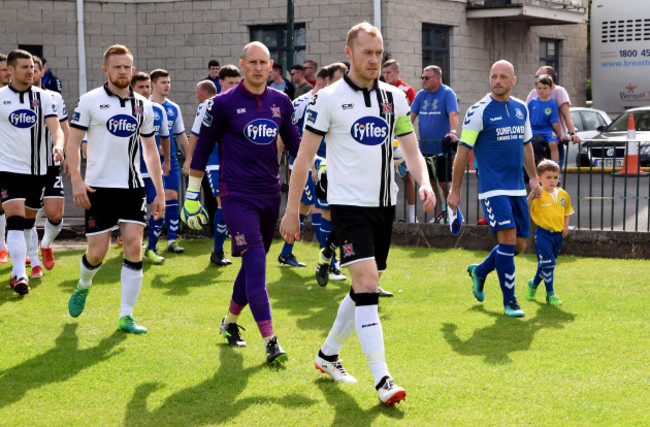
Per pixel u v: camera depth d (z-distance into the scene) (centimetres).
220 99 711
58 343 739
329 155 603
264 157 713
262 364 672
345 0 2695
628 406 561
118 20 2883
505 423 530
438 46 2881
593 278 1033
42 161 980
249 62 705
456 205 877
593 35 3014
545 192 901
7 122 952
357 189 591
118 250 1305
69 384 623
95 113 768
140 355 699
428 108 1449
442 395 586
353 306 608
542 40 3356
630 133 2217
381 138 594
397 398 555
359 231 589
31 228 1047
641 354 693
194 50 2858
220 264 1182
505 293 855
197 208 738
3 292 971
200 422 542
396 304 908
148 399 588
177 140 1285
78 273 1101
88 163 782
